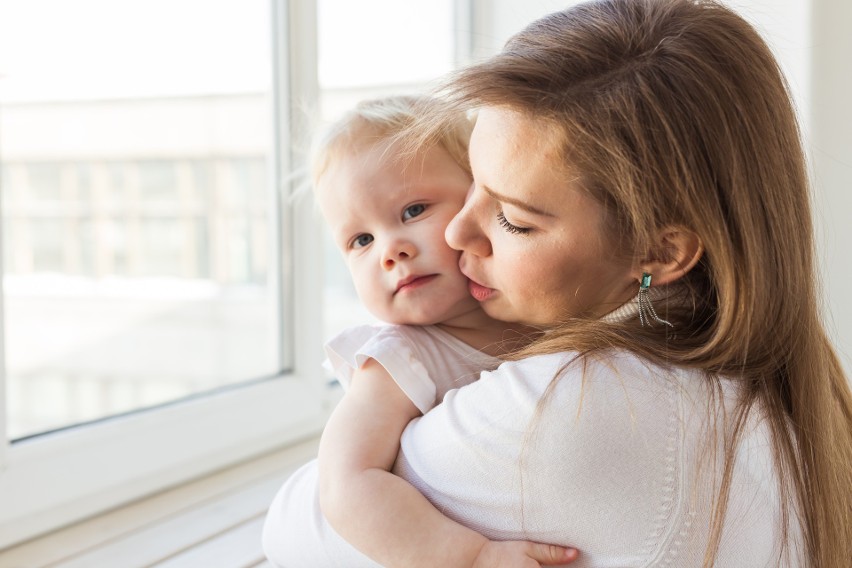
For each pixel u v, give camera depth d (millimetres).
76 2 1483
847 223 1558
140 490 1154
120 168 2209
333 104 1595
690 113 542
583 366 549
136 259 2283
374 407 656
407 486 601
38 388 2119
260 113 1632
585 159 546
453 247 641
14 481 983
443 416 602
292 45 1378
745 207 554
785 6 1565
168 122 1918
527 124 557
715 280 581
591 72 561
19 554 974
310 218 1419
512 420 557
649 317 603
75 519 1066
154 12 1630
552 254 583
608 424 536
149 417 1157
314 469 750
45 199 2297
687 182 543
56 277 2344
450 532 573
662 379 554
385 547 586
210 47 1583
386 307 729
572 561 560
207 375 2105
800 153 602
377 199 738
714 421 545
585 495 540
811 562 603
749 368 596
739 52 564
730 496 551
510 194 573
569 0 1729
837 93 1543
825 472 604
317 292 1444
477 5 1867
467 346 725
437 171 749
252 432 1325
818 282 700
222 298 2014
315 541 662
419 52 1807
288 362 1444
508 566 550
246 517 1090
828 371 650
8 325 2285
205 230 2045
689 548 542
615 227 567
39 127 2115
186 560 959
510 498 561
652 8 583
